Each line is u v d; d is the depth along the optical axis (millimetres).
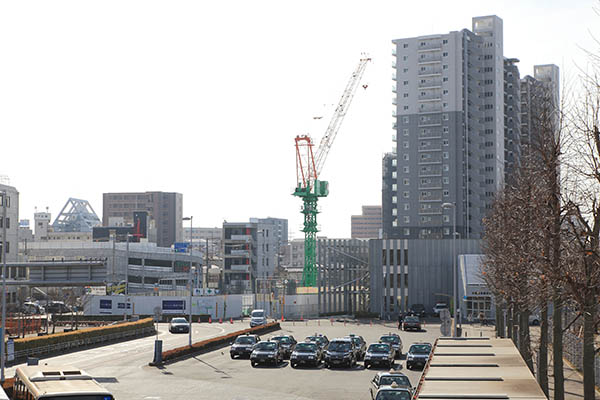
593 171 22141
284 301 125875
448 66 190875
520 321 40938
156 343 52312
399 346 56719
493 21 196875
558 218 25422
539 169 28375
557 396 25938
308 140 176000
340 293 136250
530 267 30938
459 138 188250
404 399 27625
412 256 129250
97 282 91438
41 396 22625
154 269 152125
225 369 50094
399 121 194000
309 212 178375
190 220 87125
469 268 113750
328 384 42375
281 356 53812
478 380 19500
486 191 192750
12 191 133875
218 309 113688
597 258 22141
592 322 23016
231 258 190250
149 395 38188
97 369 49844
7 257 130875
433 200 189000
